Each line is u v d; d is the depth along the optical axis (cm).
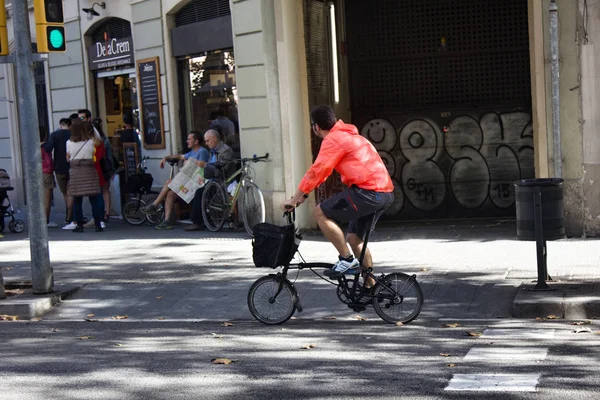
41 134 2603
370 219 1255
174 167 2544
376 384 922
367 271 1271
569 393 858
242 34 2217
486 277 1488
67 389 941
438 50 2366
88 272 1733
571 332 1160
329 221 1245
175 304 1480
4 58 1537
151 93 2652
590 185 1819
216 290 1528
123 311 1473
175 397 898
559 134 1808
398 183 2411
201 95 2494
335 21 2352
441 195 2388
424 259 1681
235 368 1018
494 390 879
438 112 2380
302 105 2144
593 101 1806
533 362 992
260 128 2191
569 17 1808
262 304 1309
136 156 2727
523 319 1271
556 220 1348
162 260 1830
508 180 2355
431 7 2362
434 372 965
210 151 2277
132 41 2719
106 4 2808
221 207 2200
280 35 2106
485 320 1272
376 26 2392
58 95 3105
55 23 1522
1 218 2483
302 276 1567
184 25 2512
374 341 1150
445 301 1378
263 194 2191
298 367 1012
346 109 2406
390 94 2405
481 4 2338
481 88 2356
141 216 2488
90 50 2933
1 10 1520
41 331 1318
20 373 1026
